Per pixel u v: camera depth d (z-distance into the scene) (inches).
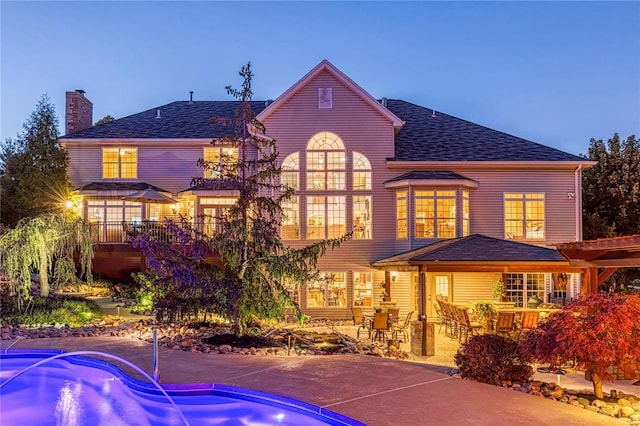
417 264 542.3
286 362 434.9
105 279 965.8
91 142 916.0
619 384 396.8
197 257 520.4
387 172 869.2
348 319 844.6
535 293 851.4
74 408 336.8
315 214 866.1
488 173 871.1
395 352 522.6
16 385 390.0
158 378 357.1
